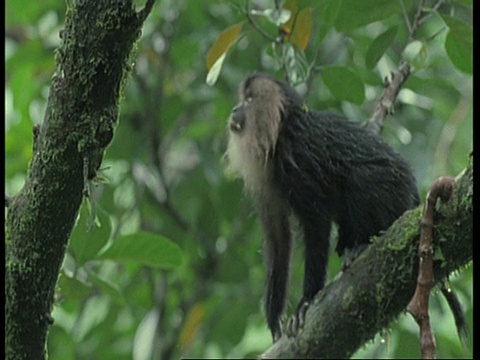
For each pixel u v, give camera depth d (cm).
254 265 1384
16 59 1323
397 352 1126
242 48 1369
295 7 968
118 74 639
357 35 1291
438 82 1356
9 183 1300
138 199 1351
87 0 627
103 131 643
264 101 997
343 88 1009
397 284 705
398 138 1284
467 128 1303
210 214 1405
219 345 1314
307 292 927
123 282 1395
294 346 747
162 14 1399
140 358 1259
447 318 1323
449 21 936
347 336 732
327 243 944
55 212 655
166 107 1396
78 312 1365
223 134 1367
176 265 987
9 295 661
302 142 968
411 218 709
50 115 646
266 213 1020
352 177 955
